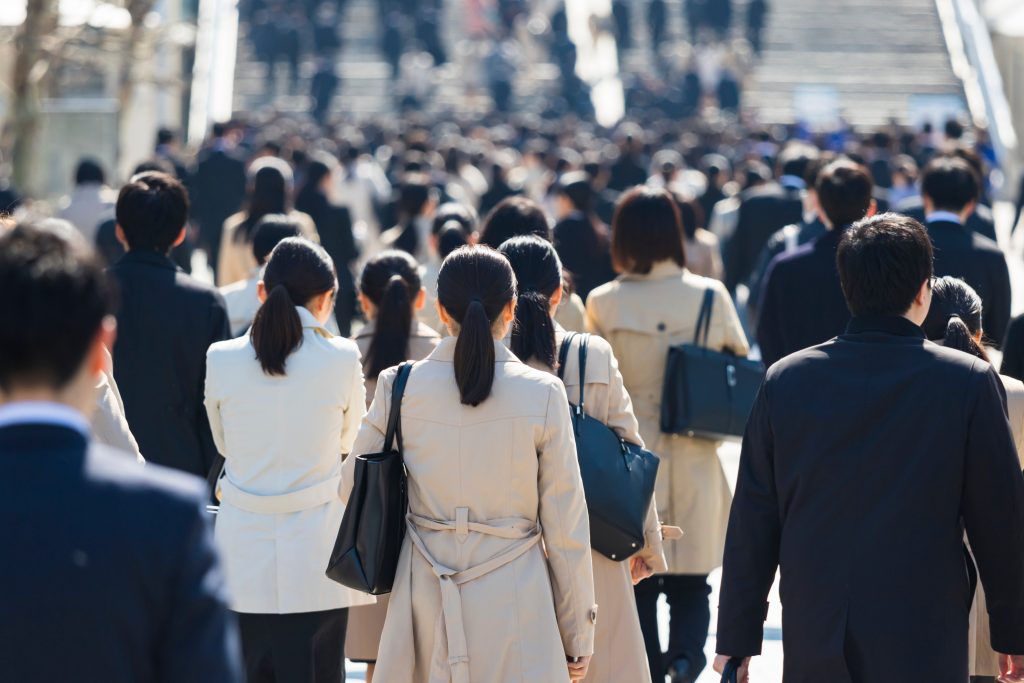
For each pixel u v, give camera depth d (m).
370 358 12.17
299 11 76.81
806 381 8.28
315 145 46.84
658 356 12.33
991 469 8.02
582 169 30.30
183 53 73.06
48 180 45.50
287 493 10.33
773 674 13.80
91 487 5.21
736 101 72.44
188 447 12.05
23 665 5.11
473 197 35.78
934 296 10.69
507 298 8.98
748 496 8.47
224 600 5.29
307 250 10.80
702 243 20.72
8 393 5.30
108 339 5.52
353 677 14.21
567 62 73.94
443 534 8.84
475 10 79.06
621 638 10.04
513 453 8.75
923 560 7.96
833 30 78.81
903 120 73.88
